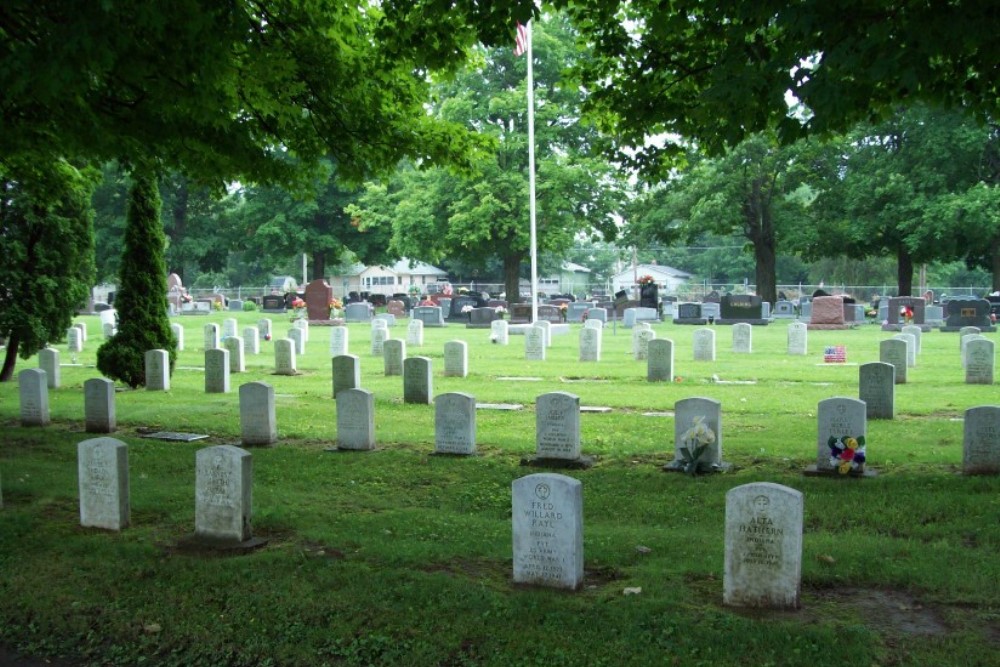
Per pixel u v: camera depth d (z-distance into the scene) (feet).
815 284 304.09
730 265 327.67
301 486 39.24
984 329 126.82
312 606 24.79
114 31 31.68
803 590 25.18
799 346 94.84
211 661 22.79
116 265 227.40
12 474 41.60
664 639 21.99
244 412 49.39
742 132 35.65
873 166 163.32
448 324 163.43
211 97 38.83
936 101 35.04
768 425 52.11
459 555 28.91
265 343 120.88
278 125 50.24
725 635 21.86
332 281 358.43
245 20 37.52
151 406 61.52
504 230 168.76
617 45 44.80
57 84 31.63
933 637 21.71
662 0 38.63
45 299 75.25
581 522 25.95
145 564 28.53
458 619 23.57
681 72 43.88
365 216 192.65
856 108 35.76
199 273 342.03
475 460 43.83
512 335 131.13
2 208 73.10
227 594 25.96
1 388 74.28
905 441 45.78
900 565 26.50
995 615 22.95
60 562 29.04
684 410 41.19
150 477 41.45
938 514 32.22
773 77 32.42
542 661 21.33
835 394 64.75
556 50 168.04
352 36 47.83
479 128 171.01
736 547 24.02
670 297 219.61
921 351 96.27
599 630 22.63
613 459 43.68
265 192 224.74
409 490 38.63
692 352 98.17
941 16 27.84
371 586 25.93
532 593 25.34
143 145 47.93
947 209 149.79
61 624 24.94
